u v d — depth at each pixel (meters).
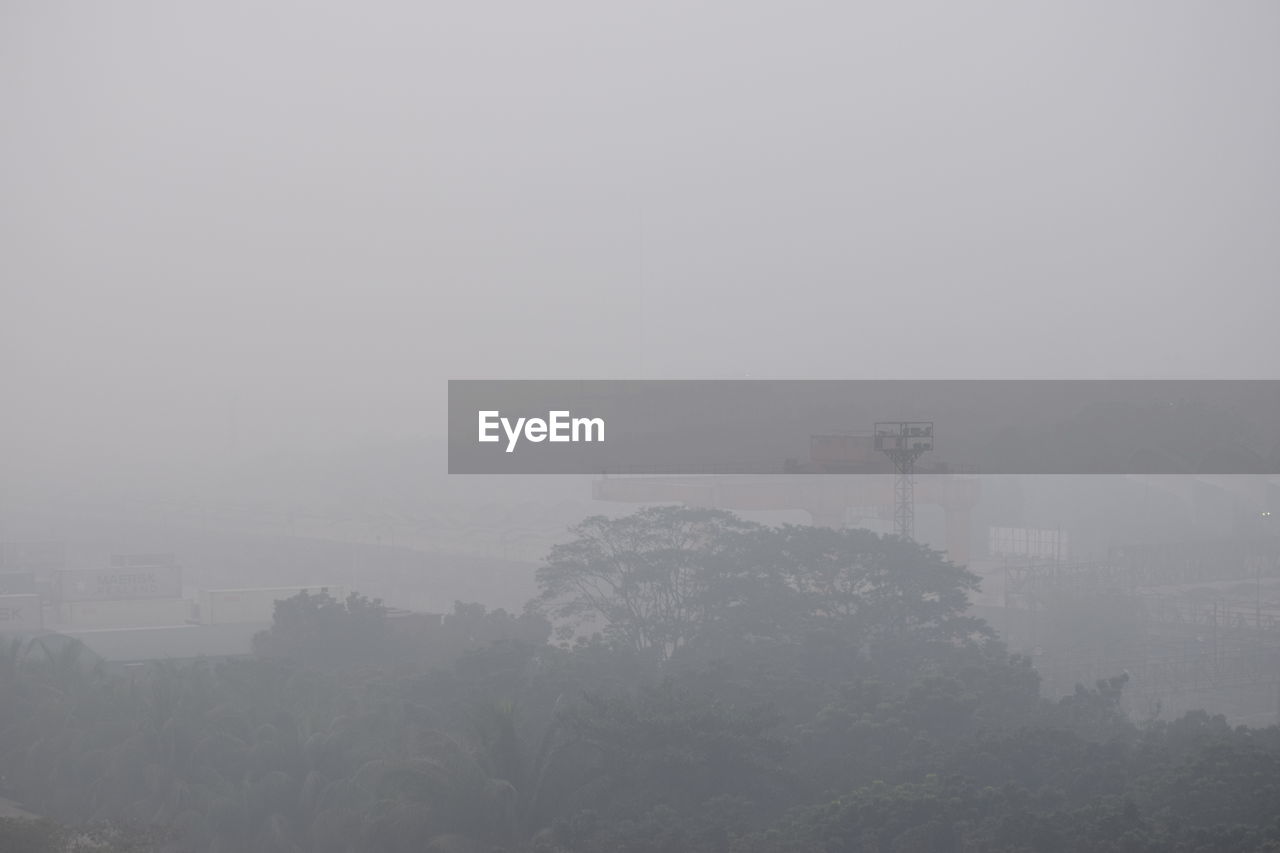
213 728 71.56
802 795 64.69
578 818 59.31
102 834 60.03
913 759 66.44
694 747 63.88
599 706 67.25
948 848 56.12
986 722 71.25
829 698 75.56
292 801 66.81
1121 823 54.88
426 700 80.62
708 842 56.81
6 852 55.69
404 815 60.31
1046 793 59.97
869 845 55.59
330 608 106.62
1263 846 51.25
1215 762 62.12
